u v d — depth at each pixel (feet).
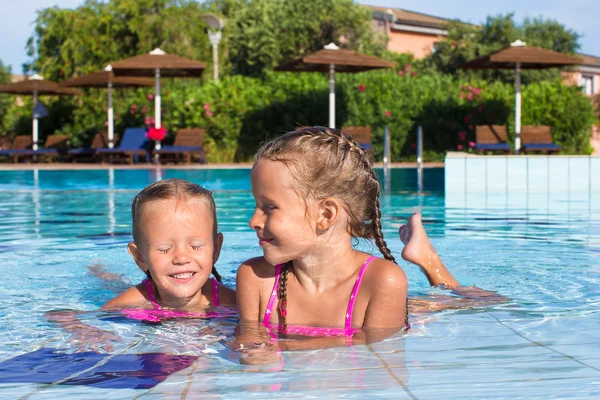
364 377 4.49
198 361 5.16
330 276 6.30
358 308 6.20
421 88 56.08
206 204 7.55
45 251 12.91
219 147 54.75
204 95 54.65
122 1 70.74
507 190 27.61
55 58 70.85
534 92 56.65
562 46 87.30
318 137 5.97
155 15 71.87
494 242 13.56
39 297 8.51
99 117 62.34
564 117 55.67
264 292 6.56
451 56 82.17
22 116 66.64
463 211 20.10
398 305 6.12
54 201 24.81
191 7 76.84
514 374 4.49
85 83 53.98
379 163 49.67
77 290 9.04
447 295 8.06
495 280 9.30
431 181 33.12
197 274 7.41
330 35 76.89
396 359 4.98
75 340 6.00
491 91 57.00
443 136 57.11
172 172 39.99
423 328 6.16
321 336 5.91
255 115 54.19
